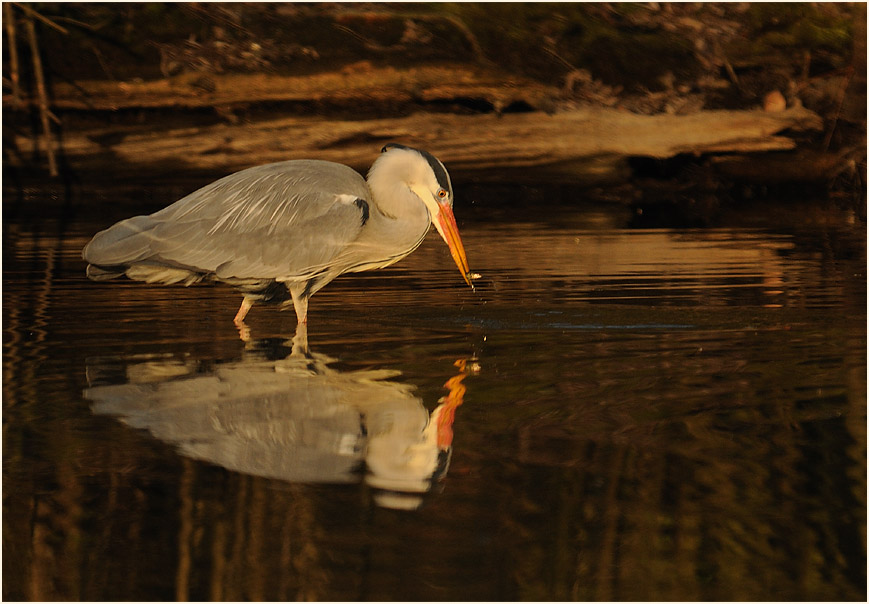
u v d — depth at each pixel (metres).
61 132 25.23
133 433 8.40
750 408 8.98
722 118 25.88
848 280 15.50
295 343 11.59
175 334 12.10
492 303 13.92
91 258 12.38
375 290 15.15
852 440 8.19
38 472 7.59
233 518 6.80
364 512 6.91
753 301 13.88
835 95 26.83
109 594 5.94
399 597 5.84
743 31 26.78
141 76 24.73
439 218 13.08
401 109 25.41
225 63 24.78
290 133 25.33
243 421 8.66
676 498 7.13
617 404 9.09
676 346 11.27
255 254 12.42
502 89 25.16
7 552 6.46
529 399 9.25
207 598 5.86
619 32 26.23
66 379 9.97
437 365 10.48
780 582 6.12
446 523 6.73
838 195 27.38
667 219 23.94
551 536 6.56
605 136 25.73
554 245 19.77
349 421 8.66
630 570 6.20
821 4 27.33
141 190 25.78
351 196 12.59
